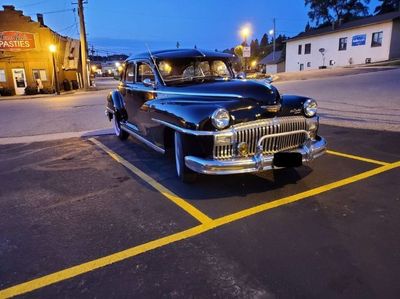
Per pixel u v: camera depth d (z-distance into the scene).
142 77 5.82
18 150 7.08
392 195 3.89
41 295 2.49
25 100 22.89
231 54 5.93
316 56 43.03
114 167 5.55
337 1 57.41
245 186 4.37
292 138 4.22
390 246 2.90
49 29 29.69
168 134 4.84
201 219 3.54
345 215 3.47
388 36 33.66
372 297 2.31
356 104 10.62
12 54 29.14
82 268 2.79
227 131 3.82
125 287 2.54
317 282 2.49
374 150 5.69
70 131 9.12
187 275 2.64
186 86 4.84
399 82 15.70
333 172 4.71
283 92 14.73
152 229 3.39
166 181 4.73
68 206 4.05
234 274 2.62
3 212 3.96
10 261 2.94
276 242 3.04
